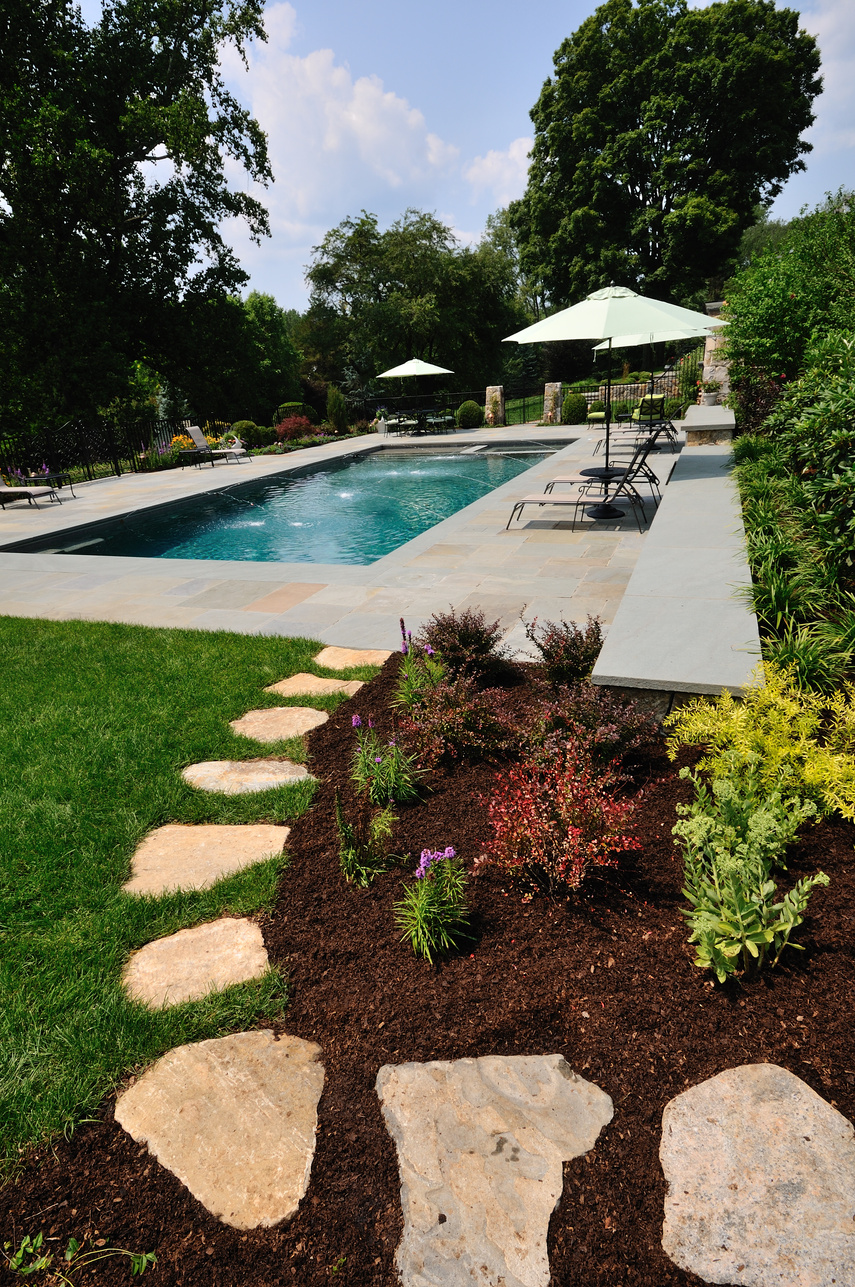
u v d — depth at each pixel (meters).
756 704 2.92
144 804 3.38
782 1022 1.96
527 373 46.00
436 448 19.83
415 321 34.19
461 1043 2.03
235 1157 1.78
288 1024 2.17
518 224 36.44
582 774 2.80
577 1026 2.04
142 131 21.44
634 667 3.41
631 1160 1.69
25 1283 1.56
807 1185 1.58
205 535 11.52
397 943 2.43
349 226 35.72
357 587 6.91
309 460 18.30
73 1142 1.84
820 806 2.67
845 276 9.00
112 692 4.75
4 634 6.25
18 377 22.47
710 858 2.40
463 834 2.96
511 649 5.01
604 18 30.02
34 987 2.33
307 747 3.88
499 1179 1.68
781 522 5.34
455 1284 1.50
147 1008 2.23
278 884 2.79
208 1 22.39
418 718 3.75
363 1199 1.68
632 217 31.67
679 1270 1.49
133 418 29.45
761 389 9.68
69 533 11.44
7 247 20.95
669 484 7.93
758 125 29.14
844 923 2.25
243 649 5.41
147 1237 1.63
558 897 2.57
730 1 28.28
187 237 25.86
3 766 3.79
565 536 8.31
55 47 20.50
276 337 48.03
